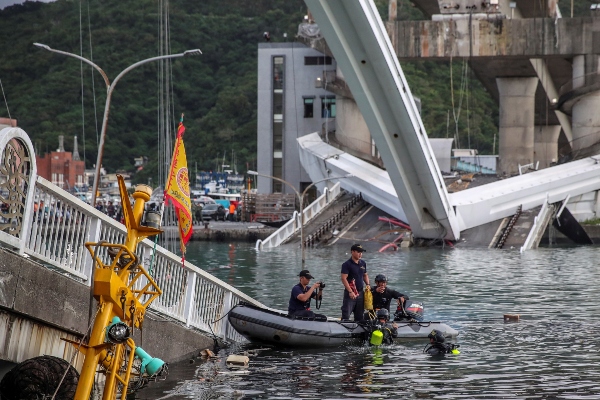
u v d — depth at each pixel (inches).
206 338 1518.2
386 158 4340.6
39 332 1035.9
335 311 2151.8
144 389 1189.1
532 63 6628.9
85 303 1115.9
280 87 7303.2
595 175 5388.8
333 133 6417.3
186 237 1041.5
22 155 1003.3
